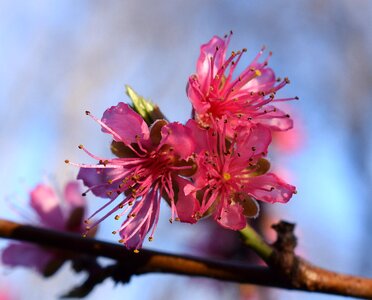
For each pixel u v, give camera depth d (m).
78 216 0.37
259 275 0.33
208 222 0.43
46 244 0.33
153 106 0.32
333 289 0.33
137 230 0.32
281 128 0.32
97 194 0.32
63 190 0.37
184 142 0.31
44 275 0.36
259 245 0.32
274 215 0.43
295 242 0.32
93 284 0.33
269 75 0.33
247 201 0.31
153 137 0.32
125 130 0.32
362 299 0.33
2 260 0.36
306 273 0.32
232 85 0.33
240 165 0.31
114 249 0.33
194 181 0.31
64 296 0.33
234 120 0.32
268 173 0.31
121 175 0.32
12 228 0.33
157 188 0.32
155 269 0.33
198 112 0.32
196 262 0.33
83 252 0.33
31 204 0.37
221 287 0.47
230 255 0.43
